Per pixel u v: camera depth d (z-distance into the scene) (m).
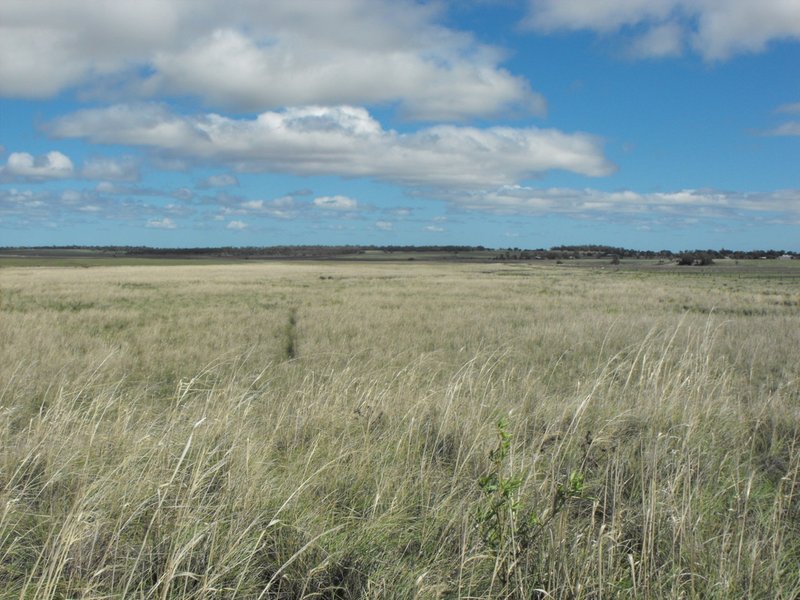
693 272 88.81
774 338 14.34
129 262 127.31
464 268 99.19
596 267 113.12
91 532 3.27
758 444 5.67
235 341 14.78
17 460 4.41
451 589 3.14
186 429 4.75
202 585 2.98
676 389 5.86
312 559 3.35
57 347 13.14
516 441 4.90
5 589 3.00
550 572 3.10
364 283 46.84
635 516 3.85
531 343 14.13
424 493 4.18
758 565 3.30
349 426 5.46
